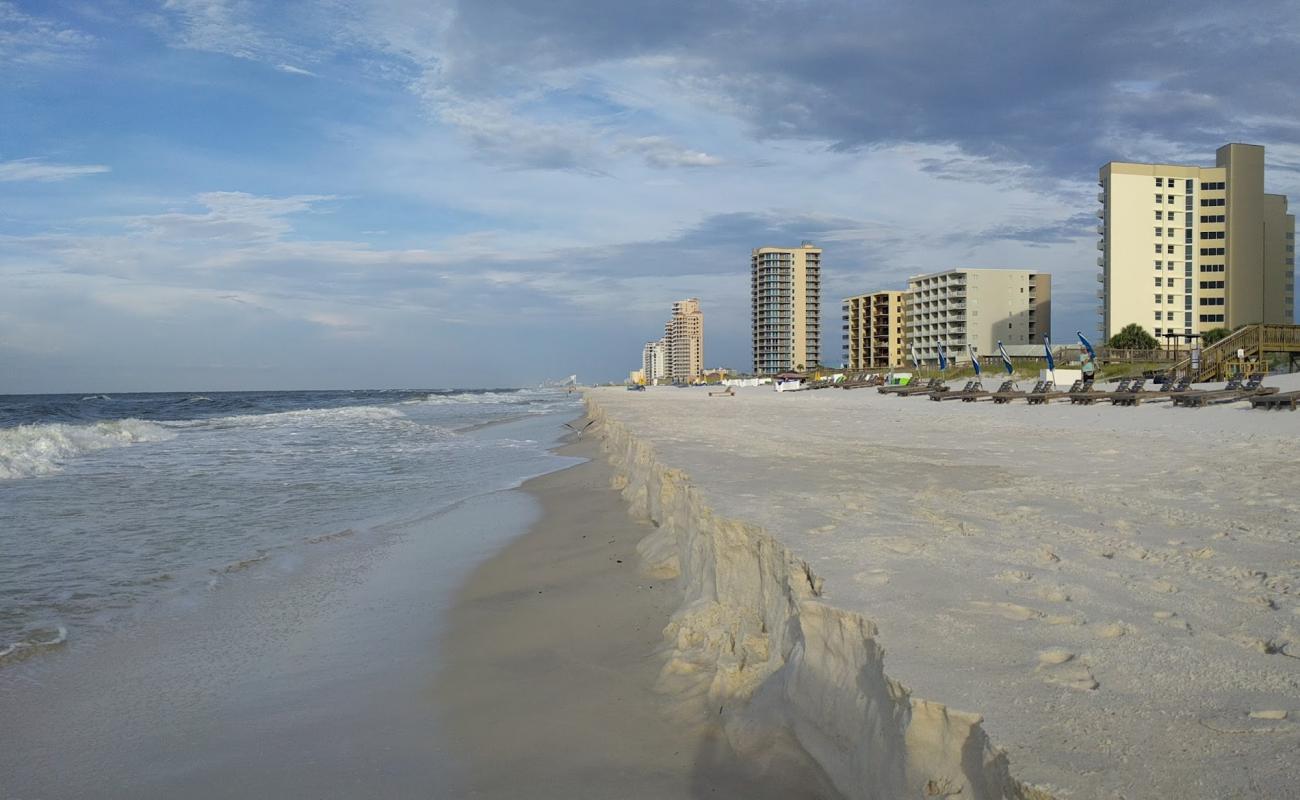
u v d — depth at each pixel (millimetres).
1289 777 2408
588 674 5852
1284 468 9844
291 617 7613
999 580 4719
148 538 11117
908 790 3096
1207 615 4074
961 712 2934
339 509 13625
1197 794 2350
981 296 108312
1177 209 91812
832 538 5723
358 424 38344
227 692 5840
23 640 6941
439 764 4648
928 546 5566
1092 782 2436
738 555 6074
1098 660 3447
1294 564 5043
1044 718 2891
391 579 8977
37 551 10250
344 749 4895
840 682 4031
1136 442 14320
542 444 27391
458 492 15602
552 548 10180
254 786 4477
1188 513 6914
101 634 7129
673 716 5016
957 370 71000
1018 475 9570
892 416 26141
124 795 4418
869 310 133125
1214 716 2875
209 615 7676
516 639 6766
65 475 17625
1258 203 90312
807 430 18672
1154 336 91625
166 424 37406
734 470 9805
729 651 5422
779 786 4035
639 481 13078
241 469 19125
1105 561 5199
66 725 5312
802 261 169500
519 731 5012
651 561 8625
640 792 4188
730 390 71438
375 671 6195
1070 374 42000
